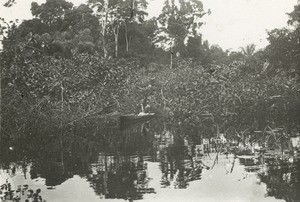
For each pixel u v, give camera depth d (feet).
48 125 61.46
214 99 75.05
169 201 23.84
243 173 29.99
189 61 105.29
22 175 32.96
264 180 27.55
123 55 152.46
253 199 23.39
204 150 41.65
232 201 23.26
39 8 135.33
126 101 81.92
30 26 128.47
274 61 87.51
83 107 69.21
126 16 157.48
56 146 49.65
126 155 41.01
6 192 27.45
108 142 51.78
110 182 29.22
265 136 46.57
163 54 177.06
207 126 62.75
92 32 144.56
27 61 69.51
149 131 62.03
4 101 61.98
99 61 78.59
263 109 74.74
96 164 36.63
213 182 27.81
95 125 66.74
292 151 37.63
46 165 37.19
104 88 74.18
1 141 54.49
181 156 38.83
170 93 84.53
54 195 26.32
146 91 82.02
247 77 86.17
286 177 28.04
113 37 168.66
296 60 84.23
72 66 75.15
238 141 45.70
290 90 83.35
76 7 146.92
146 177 30.32
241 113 71.77
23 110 60.80
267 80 86.74
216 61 176.65
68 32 129.90
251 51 174.29
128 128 66.74
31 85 66.64
